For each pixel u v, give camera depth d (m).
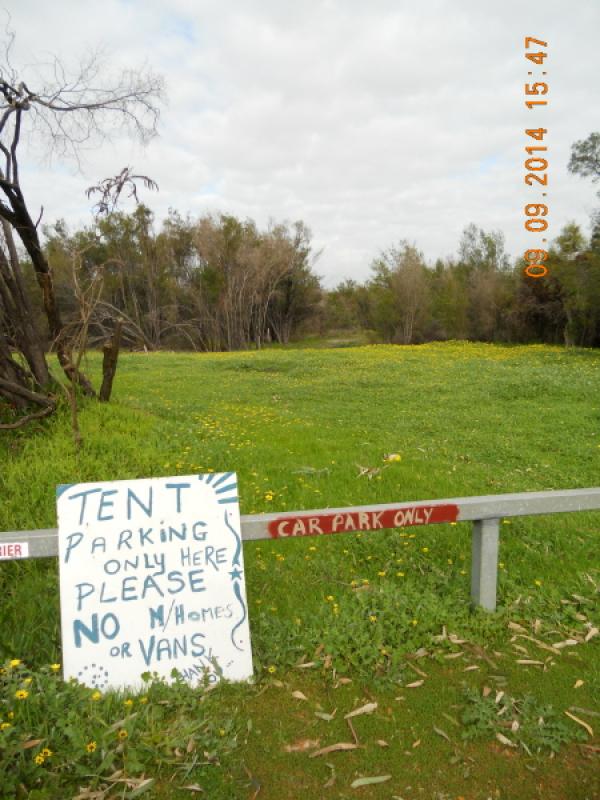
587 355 24.27
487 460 7.55
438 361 19.03
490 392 12.32
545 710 2.69
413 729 2.60
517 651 3.17
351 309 46.97
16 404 7.36
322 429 8.86
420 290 38.91
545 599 3.71
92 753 2.33
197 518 2.97
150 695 2.65
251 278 41.97
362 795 2.27
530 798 2.28
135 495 2.95
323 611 3.43
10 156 7.16
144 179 7.89
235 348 41.66
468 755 2.46
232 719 2.57
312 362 18.31
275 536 3.04
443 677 2.95
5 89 6.84
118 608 2.79
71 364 7.82
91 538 2.84
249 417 9.63
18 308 7.77
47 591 3.57
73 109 7.63
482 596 3.47
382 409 10.82
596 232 28.23
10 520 4.61
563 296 30.98
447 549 4.53
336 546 4.51
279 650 3.05
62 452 6.27
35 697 2.53
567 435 8.78
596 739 2.56
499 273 38.53
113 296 38.66
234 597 2.90
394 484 6.05
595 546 4.71
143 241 39.78
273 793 2.26
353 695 2.81
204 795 2.24
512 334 36.91
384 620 3.32
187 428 8.16
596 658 3.11
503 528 4.97
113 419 7.80
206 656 2.82
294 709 2.70
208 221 40.84
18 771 2.24
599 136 27.08
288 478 6.19
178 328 40.09
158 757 2.37
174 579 2.87
